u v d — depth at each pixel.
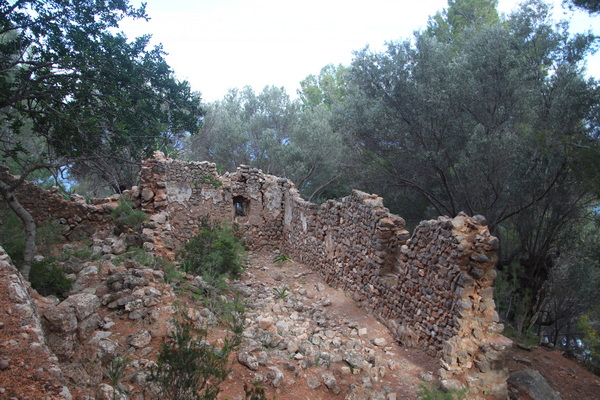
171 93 9.36
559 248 13.94
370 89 15.41
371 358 6.78
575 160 10.11
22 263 6.54
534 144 12.44
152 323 5.58
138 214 10.55
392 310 8.48
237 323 6.30
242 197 15.53
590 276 13.63
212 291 7.61
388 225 9.00
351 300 10.20
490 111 14.33
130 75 8.38
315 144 24.73
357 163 17.31
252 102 30.23
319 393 5.29
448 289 6.76
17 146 7.68
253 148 27.17
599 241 14.22
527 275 13.26
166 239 10.12
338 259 11.17
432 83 13.95
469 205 13.59
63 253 8.05
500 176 13.13
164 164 13.88
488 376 6.14
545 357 9.91
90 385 3.84
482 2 24.03
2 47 7.83
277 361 5.71
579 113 11.46
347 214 10.70
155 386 4.08
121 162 8.84
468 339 6.35
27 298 3.80
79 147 8.05
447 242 6.83
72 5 8.12
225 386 4.70
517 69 13.44
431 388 5.87
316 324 8.48
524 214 13.12
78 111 7.91
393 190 16.70
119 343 5.05
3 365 3.07
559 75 12.76
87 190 22.11
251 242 15.59
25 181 10.52
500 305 12.95
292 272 12.54
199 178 14.48
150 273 6.99
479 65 14.30
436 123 13.97
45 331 4.00
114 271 7.02
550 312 15.59
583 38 13.10
